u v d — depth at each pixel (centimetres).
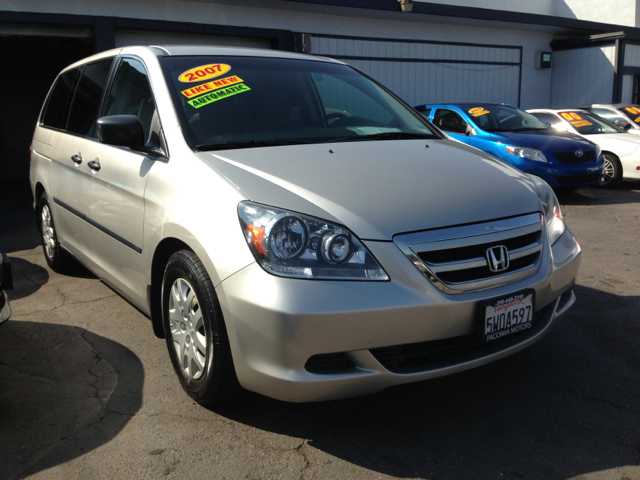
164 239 252
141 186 272
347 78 358
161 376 286
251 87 308
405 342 208
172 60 307
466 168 266
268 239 206
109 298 402
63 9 870
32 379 283
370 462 215
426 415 247
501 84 1495
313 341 199
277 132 286
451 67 1376
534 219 246
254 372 210
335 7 1095
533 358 301
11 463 216
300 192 221
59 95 450
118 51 360
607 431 233
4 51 1265
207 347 232
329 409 253
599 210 742
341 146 276
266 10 1078
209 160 245
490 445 225
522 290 229
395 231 212
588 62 1541
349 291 201
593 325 345
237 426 240
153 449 224
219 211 222
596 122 1009
